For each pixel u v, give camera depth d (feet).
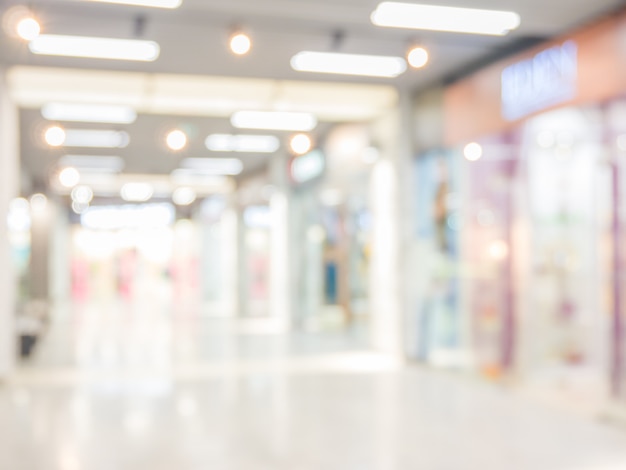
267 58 26.04
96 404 22.81
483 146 26.35
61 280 74.90
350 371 29.43
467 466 15.31
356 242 41.37
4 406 22.61
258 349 37.09
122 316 60.08
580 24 21.24
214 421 20.10
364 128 34.91
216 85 29.30
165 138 36.96
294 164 46.44
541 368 24.47
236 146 44.39
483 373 26.96
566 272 23.85
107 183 63.00
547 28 21.74
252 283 68.44
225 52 25.25
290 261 48.93
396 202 31.58
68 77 28.02
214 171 57.16
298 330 47.44
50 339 42.42
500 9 19.93
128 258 87.56
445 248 29.55
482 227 27.17
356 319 41.47
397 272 31.73
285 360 32.86
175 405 22.52
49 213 60.18
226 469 15.20
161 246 86.69
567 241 23.70
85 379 27.86
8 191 28.19
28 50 25.02
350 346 38.04
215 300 78.95
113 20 21.76
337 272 44.06
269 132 39.86
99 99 29.81
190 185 64.85
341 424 19.57
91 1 19.79
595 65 19.51
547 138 23.34
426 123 29.89
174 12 20.94
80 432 18.85
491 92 24.88
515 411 21.24
